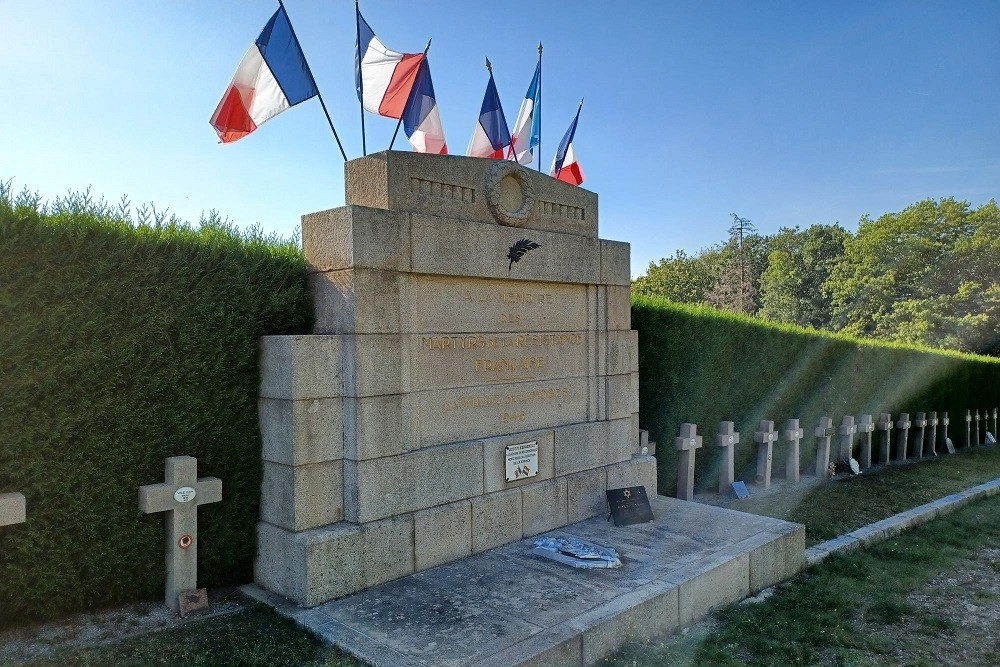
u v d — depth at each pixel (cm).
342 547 507
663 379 954
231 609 494
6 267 423
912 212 4012
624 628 470
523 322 678
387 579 536
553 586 521
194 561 493
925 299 3747
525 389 679
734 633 510
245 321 530
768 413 1162
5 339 423
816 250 4894
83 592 468
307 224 561
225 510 523
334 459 529
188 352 505
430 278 589
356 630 445
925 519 905
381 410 540
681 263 6038
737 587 589
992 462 1470
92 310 458
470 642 423
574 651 430
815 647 502
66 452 455
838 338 1337
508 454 641
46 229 439
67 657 412
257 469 538
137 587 494
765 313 5062
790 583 643
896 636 530
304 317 559
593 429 740
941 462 1445
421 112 733
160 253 493
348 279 527
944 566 708
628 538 649
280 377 518
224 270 521
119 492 477
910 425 1516
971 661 492
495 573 553
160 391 491
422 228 571
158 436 493
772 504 957
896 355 1490
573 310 738
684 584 527
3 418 427
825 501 983
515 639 427
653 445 888
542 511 671
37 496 446
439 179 594
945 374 1662
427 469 572
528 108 896
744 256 5722
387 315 546
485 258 623
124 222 490
